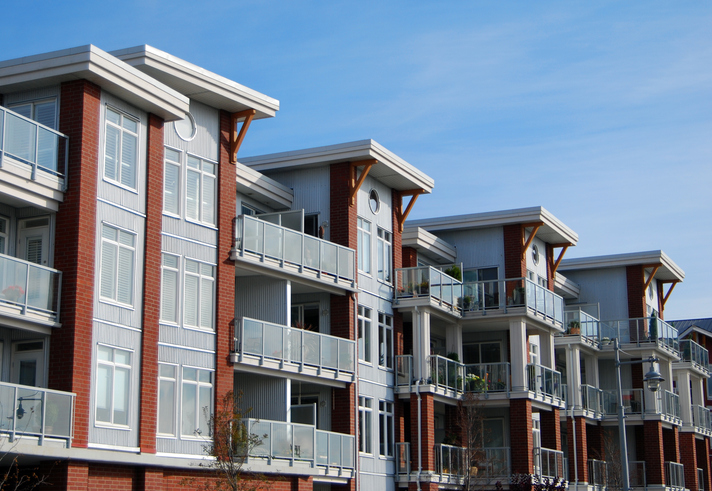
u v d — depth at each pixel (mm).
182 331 25812
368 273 34781
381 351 34969
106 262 23328
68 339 21953
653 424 47781
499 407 39938
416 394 34938
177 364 25484
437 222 42344
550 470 38719
